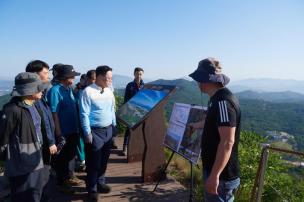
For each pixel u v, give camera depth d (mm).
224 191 2238
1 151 2523
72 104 4094
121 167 5328
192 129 3566
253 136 4441
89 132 3629
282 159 4031
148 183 4566
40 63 3266
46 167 2990
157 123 4578
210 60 2275
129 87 6125
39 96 2711
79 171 5031
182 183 4852
